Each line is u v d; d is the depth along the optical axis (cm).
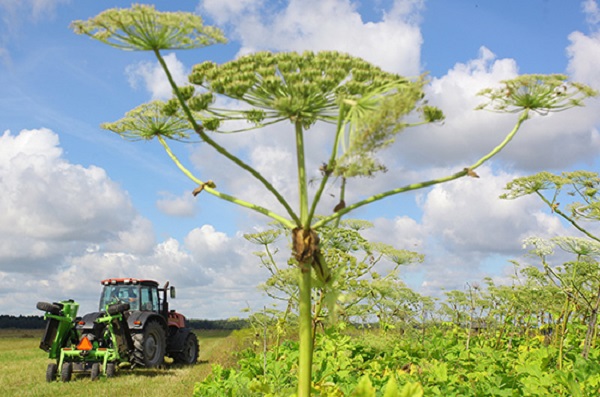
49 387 1502
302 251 361
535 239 749
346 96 356
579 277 808
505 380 638
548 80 385
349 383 650
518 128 387
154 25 341
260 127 397
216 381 758
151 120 446
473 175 372
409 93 318
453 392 612
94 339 1727
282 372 764
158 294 2073
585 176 737
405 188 366
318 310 650
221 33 350
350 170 326
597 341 980
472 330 1320
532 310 1141
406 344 942
